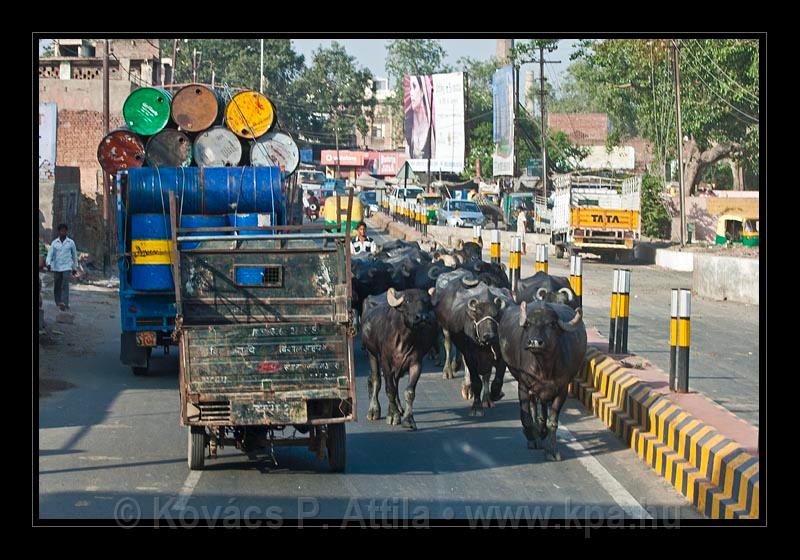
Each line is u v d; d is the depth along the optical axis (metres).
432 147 88.94
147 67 60.94
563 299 15.91
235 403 11.52
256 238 12.72
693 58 59.53
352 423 15.18
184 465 12.52
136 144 20.08
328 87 122.50
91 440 13.81
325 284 12.86
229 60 112.81
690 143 63.72
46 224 35.06
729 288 33.50
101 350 22.08
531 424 13.39
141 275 18.09
